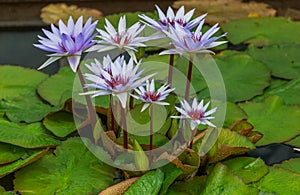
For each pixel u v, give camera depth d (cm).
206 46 149
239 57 191
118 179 156
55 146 162
